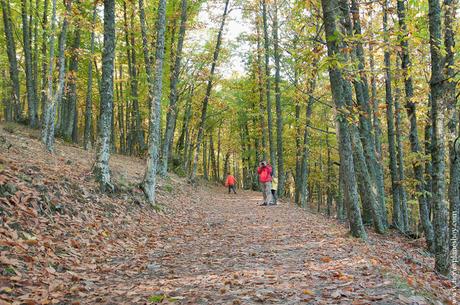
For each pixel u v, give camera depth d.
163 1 11.84
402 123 17.22
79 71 23.75
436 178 7.35
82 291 4.66
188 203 15.66
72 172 9.88
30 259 5.16
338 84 8.34
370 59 13.58
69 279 5.05
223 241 8.45
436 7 7.16
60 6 18.31
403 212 15.98
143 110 25.66
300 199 25.52
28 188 7.18
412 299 3.95
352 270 5.33
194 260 6.59
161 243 8.13
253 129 34.03
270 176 17.38
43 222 6.57
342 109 8.24
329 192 31.95
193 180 24.89
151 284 5.04
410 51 9.57
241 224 11.07
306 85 15.72
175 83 19.66
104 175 10.12
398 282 4.61
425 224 11.92
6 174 7.18
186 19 20.53
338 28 7.48
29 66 19.53
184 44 24.86
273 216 12.86
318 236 8.66
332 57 6.40
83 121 40.28
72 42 20.72
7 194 6.50
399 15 10.20
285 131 29.94
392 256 8.16
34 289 4.41
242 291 4.53
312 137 26.81
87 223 7.63
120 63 25.17
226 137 47.75
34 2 20.00
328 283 4.74
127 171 15.08
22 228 5.96
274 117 30.05
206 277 5.35
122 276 5.51
